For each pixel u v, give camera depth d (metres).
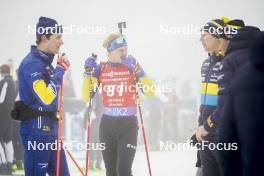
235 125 11.32
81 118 48.12
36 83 15.99
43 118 16.27
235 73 11.53
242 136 10.57
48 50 16.69
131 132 20.28
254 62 10.45
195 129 16.77
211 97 16.17
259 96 10.35
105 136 20.61
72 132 48.25
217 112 12.48
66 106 47.50
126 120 20.31
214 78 16.16
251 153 10.34
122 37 20.88
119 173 20.08
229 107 11.25
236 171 11.58
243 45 12.20
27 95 16.27
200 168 18.22
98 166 35.00
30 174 16.31
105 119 20.59
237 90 10.71
